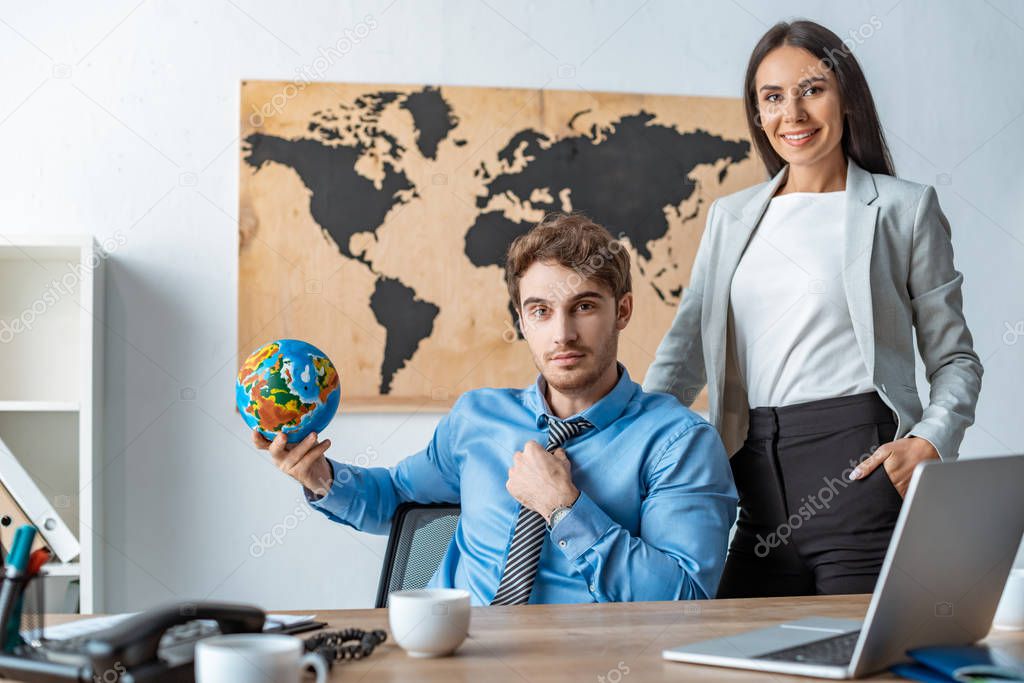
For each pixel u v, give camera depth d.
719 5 2.70
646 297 2.64
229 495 2.49
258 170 2.53
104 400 2.46
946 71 2.76
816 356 1.72
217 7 2.54
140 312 2.49
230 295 2.52
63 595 2.30
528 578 1.33
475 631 1.02
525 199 2.61
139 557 2.45
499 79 2.62
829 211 1.78
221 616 0.85
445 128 2.59
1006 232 2.77
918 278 1.75
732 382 1.88
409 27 2.59
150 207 2.50
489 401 1.58
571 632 1.01
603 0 2.66
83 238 2.31
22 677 0.79
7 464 2.20
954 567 0.87
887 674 0.84
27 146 2.48
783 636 0.96
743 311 1.81
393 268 2.56
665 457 1.42
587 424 1.45
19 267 2.48
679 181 2.66
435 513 1.61
